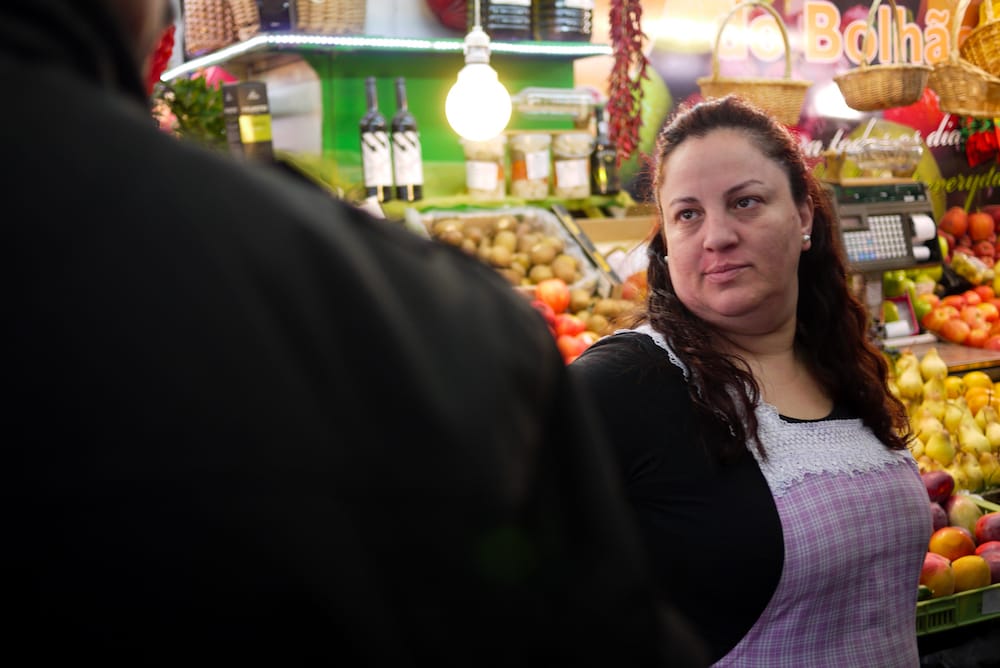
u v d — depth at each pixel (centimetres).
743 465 147
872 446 156
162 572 39
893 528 148
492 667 47
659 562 147
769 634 144
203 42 424
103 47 46
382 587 44
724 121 161
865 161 449
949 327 452
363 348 46
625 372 152
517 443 50
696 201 157
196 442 41
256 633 41
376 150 397
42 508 39
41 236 40
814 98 540
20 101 42
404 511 45
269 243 46
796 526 142
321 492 43
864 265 415
